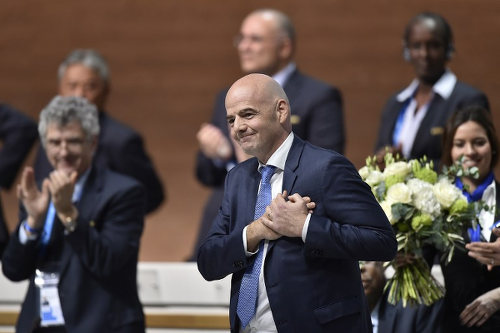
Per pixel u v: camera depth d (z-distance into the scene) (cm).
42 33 3728
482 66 3316
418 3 3394
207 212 2306
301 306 1270
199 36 3656
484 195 1594
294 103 2212
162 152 3691
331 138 2181
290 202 1266
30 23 3734
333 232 1248
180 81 3675
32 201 1597
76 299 1597
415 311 1568
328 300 1276
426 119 2120
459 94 2116
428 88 2156
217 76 3647
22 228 1630
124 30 3703
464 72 3328
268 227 1277
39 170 2083
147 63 3694
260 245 1307
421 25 2142
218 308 1953
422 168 1582
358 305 1293
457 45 3331
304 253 1263
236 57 3628
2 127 2369
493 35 3309
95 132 1661
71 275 1606
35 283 1620
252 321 1304
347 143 3481
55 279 1611
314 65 3503
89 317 1596
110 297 1614
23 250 1614
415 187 1494
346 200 1273
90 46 3716
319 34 3500
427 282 1526
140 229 1666
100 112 2264
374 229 1265
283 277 1278
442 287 1550
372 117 3459
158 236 3647
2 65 3753
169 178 3672
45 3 3722
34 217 1595
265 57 2253
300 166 1302
